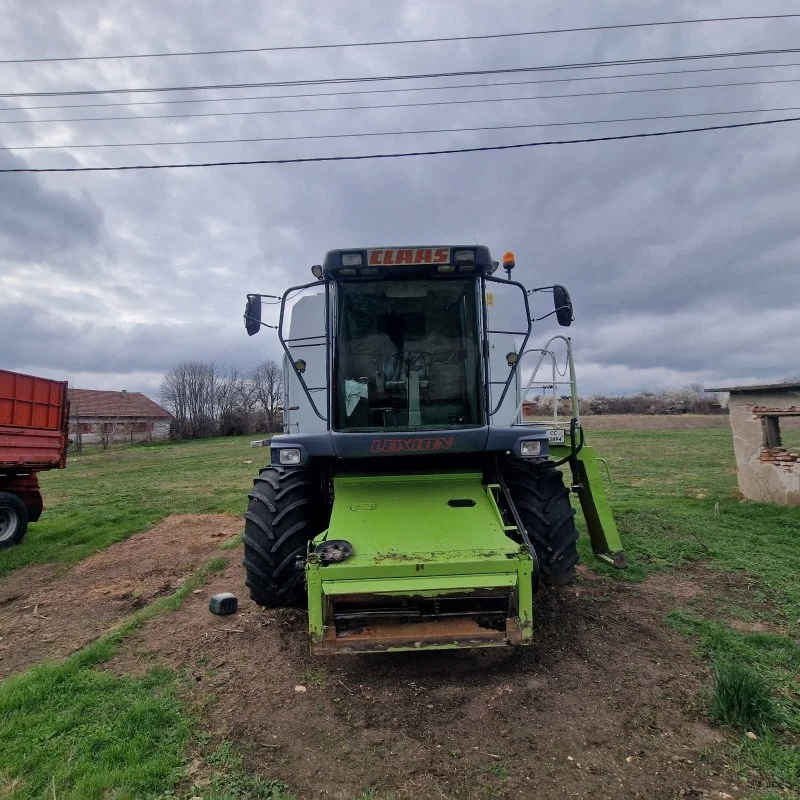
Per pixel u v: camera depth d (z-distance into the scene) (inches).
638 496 399.5
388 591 127.9
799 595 194.2
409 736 117.5
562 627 170.7
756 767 105.1
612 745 112.4
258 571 162.7
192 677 146.4
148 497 501.4
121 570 262.4
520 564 131.0
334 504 158.2
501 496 171.0
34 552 299.0
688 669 143.2
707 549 252.2
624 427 1226.6
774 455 357.4
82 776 105.3
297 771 107.2
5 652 172.4
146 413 1999.3
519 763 107.9
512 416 178.4
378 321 174.1
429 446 159.2
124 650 165.5
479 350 169.6
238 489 547.2
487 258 165.0
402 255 163.6
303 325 179.9
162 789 102.6
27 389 334.0
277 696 135.3
